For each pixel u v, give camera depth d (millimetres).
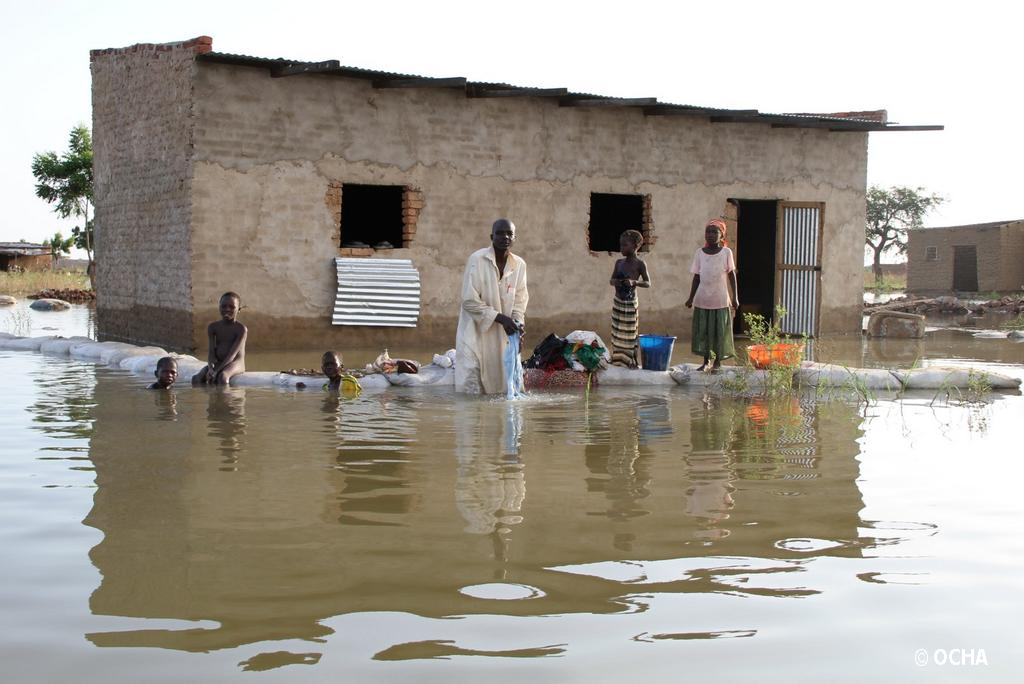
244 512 5012
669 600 3809
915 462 6449
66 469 5969
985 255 37969
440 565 4188
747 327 19172
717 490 5594
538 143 15828
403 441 7020
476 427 7691
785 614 3678
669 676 3146
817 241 17734
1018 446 7039
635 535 4664
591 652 3320
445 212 15188
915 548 4504
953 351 15188
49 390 9484
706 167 17219
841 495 5500
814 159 18266
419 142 14906
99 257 17078
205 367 10258
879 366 12688
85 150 41469
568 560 4273
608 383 10703
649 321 16906
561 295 16219
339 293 14305
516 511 5078
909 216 67625
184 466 6074
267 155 13820
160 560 4230
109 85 16047
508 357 9641
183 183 13547
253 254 13828
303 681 3092
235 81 13539
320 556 4297
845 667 3227
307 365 12195
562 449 6801
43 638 3414
